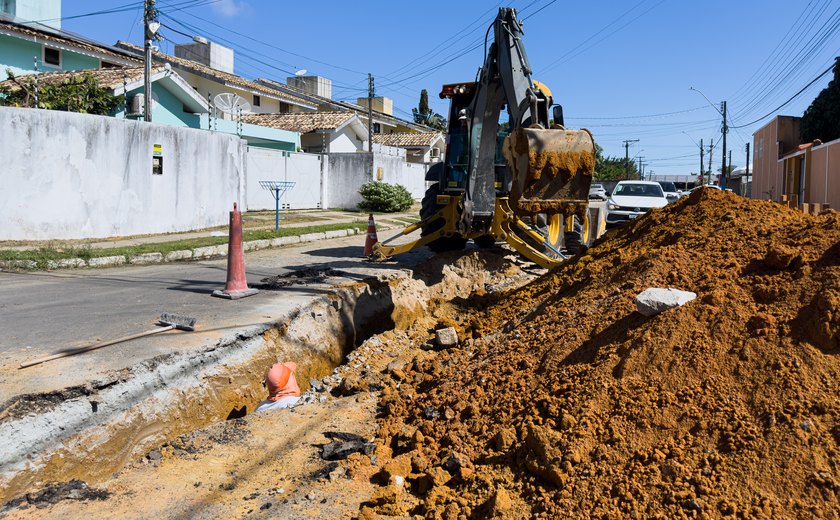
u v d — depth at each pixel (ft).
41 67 67.31
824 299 12.20
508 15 26.20
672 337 13.32
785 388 11.27
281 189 73.97
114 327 19.45
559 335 16.53
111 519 11.25
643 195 66.33
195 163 52.19
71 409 13.67
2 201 40.32
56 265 32.94
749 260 16.11
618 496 10.52
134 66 71.92
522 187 20.66
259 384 19.62
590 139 20.95
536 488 11.41
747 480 10.03
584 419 12.28
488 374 16.42
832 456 9.85
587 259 23.48
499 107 29.30
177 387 16.57
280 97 104.22
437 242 40.24
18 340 17.65
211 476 13.11
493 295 31.42
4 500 11.89
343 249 43.83
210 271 32.91
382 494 11.89
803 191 85.15
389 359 23.90
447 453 13.56
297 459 13.97
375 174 85.97
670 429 11.54
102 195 44.68
